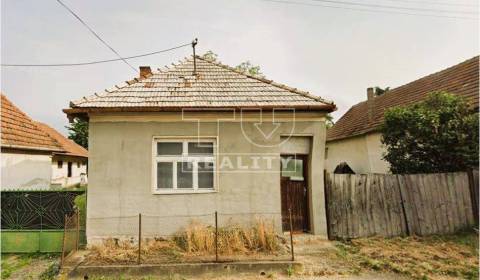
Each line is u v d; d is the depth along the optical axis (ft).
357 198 29.01
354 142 58.59
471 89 39.88
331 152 70.03
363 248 25.68
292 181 29.53
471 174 30.37
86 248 25.79
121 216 26.71
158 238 26.61
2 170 39.86
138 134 27.43
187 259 22.24
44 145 48.75
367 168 53.47
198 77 33.53
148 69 37.58
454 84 44.88
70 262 22.36
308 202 29.35
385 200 29.25
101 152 27.09
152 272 20.98
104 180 26.89
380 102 63.82
